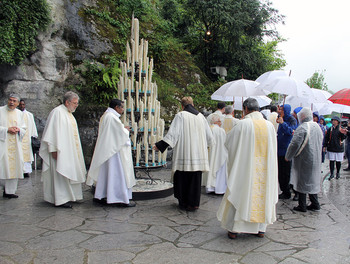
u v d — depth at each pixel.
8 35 7.73
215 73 14.06
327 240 3.90
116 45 10.46
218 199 5.92
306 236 4.03
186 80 12.17
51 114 5.02
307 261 3.28
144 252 3.42
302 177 5.12
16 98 5.62
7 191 5.57
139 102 6.05
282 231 4.21
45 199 5.14
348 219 4.85
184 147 4.96
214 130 6.25
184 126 4.98
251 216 3.66
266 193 3.70
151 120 5.95
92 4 10.59
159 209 5.12
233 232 3.86
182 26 14.23
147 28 12.34
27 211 4.83
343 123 10.36
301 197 5.20
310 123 5.09
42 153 5.02
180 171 5.13
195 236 3.94
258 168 3.72
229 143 3.87
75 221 4.41
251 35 13.85
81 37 9.59
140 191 5.70
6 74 8.32
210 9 12.37
